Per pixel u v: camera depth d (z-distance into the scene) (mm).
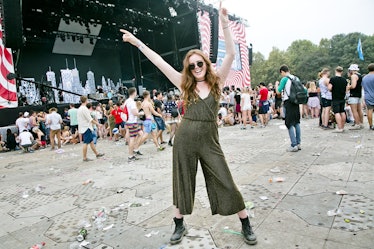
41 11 16250
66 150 10094
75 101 20031
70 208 3652
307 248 2184
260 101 11000
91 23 18500
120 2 17391
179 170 2297
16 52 14672
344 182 3568
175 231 2463
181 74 2365
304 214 2762
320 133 7707
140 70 23656
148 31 21391
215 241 2412
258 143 7156
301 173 4125
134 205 3488
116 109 11438
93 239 2676
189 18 19438
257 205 3086
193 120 2246
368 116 7480
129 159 6629
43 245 2678
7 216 3590
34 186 5043
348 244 2182
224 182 2234
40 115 12617
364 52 74562
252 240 2295
